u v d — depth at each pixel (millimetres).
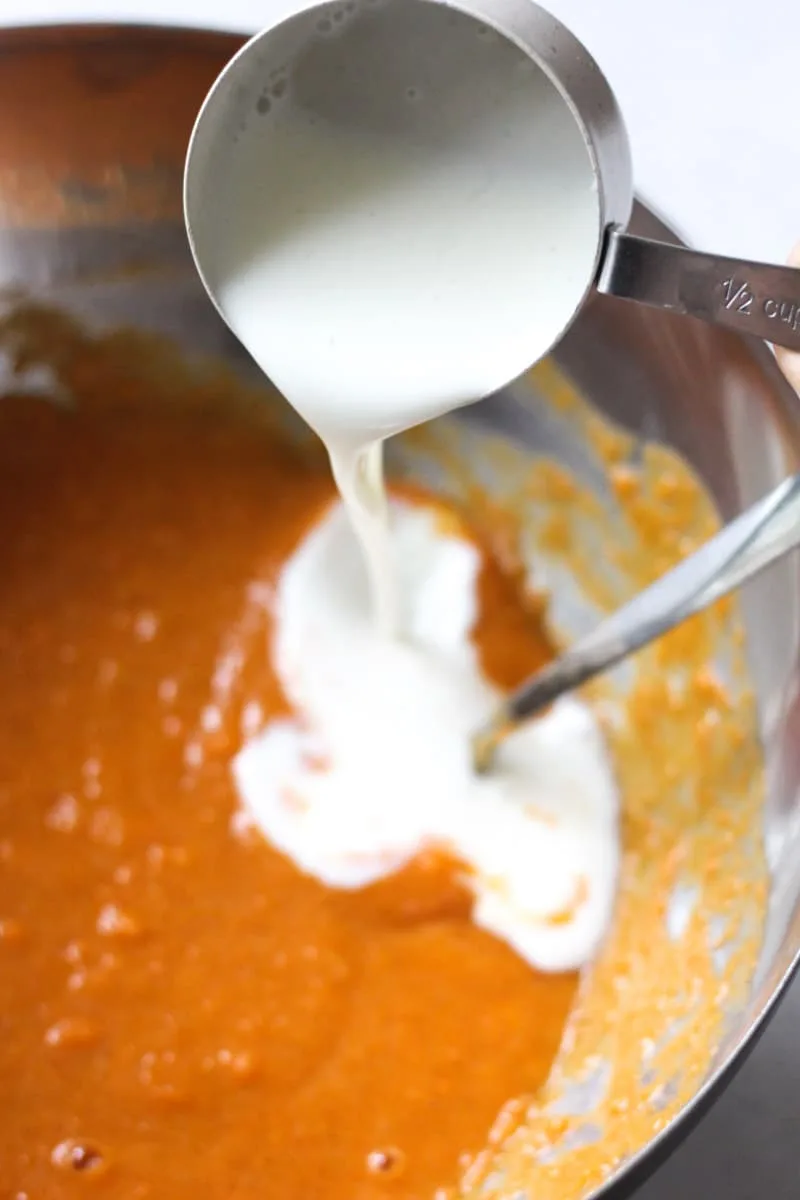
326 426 525
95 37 540
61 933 584
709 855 564
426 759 607
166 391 634
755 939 513
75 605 630
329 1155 553
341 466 542
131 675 624
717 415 540
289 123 492
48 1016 572
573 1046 567
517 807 600
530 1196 527
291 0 626
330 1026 570
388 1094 561
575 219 477
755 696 550
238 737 616
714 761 572
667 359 546
